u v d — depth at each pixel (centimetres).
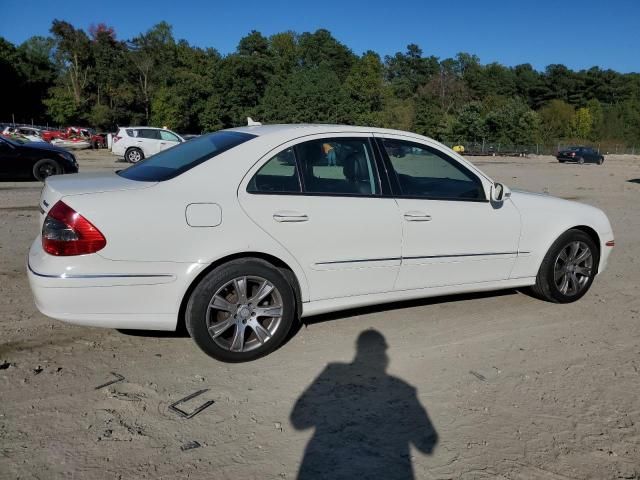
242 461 278
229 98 7044
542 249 502
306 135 408
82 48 7156
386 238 420
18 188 1312
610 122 10500
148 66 7294
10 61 7512
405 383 364
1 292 513
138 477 263
